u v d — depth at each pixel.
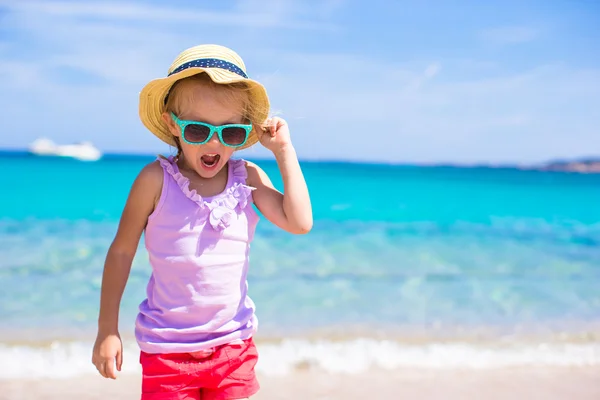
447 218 14.82
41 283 7.12
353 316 6.11
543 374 4.57
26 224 11.34
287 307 6.38
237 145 2.47
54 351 4.80
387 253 9.82
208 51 2.54
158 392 2.47
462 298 7.02
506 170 72.31
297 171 2.67
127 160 60.09
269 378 4.35
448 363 4.77
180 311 2.45
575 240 11.83
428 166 85.88
